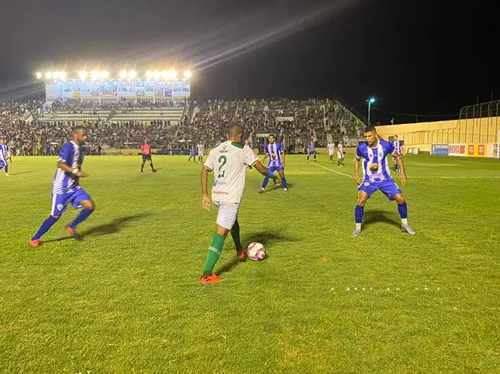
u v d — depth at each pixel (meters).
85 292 4.84
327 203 11.84
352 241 7.30
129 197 13.18
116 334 3.83
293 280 5.26
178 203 11.86
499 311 4.36
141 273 5.53
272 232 8.02
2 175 22.02
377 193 13.98
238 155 5.41
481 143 43.38
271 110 66.62
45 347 3.61
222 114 65.50
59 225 8.74
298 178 19.88
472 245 7.02
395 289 4.95
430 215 9.85
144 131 59.25
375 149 7.67
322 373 3.26
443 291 4.90
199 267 5.79
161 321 4.09
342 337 3.80
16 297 4.69
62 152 6.91
